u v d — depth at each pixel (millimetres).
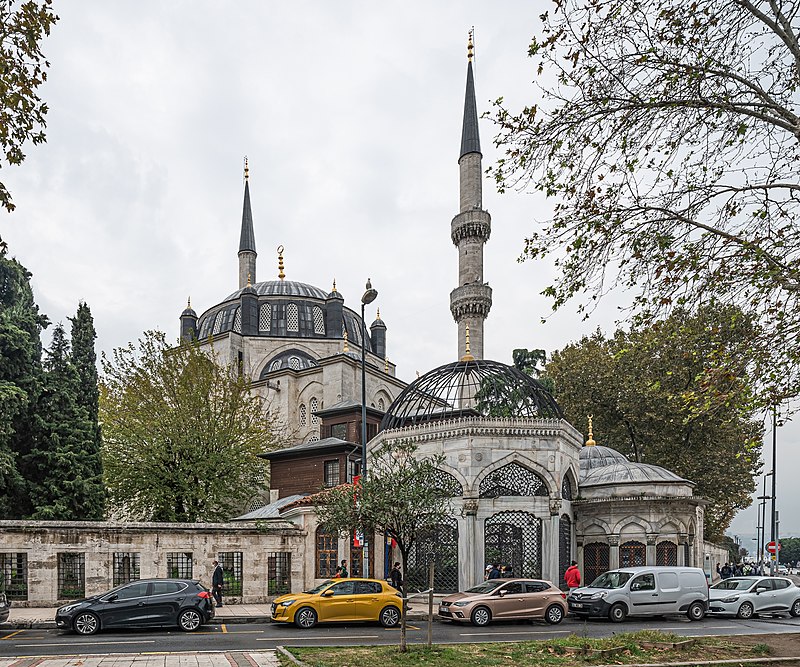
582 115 14648
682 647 17547
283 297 66875
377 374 61188
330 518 20391
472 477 31969
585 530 37375
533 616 24922
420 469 20344
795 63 14094
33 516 34938
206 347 62344
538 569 32188
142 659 16047
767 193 14484
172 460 43406
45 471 36750
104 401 45625
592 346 58188
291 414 58719
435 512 19688
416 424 34938
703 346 14844
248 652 17141
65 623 21734
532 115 14930
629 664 15516
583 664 15586
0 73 13539
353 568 33406
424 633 22094
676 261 14242
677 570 27297
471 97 58344
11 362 36438
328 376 57438
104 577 29984
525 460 32781
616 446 56594
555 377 58750
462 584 31328
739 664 15461
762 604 28594
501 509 32312
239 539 32062
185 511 43469
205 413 45219
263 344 63500
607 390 54531
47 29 13773
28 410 37000
